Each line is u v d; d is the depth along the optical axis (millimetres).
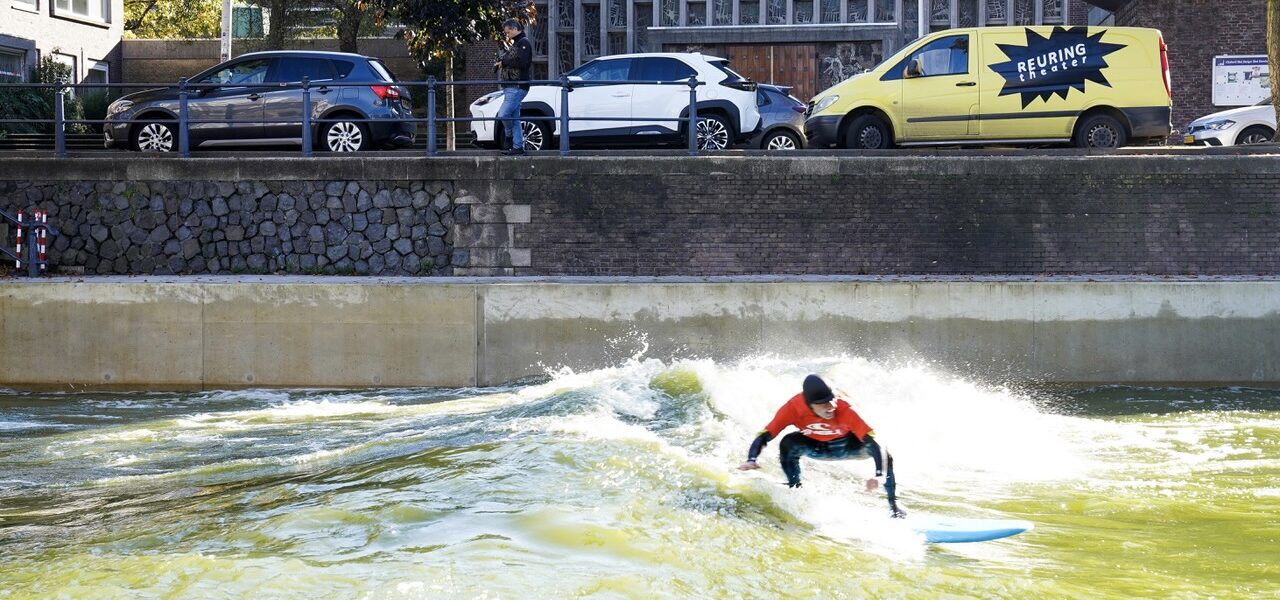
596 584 5797
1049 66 16766
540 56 31344
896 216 16234
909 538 7164
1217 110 23844
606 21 30969
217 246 16594
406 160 16422
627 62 18016
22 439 11617
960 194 16172
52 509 8438
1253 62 23703
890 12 30672
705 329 15008
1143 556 6867
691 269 16344
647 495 7781
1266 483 9094
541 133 18109
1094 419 12406
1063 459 10148
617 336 15031
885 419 11859
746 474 8562
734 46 30406
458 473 8508
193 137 17797
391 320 15031
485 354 15062
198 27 41281
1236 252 16047
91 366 15062
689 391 12570
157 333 15055
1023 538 7270
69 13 28641
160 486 9234
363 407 13430
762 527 7176
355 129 17625
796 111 18156
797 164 16250
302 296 15016
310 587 5723
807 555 6590
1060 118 16750
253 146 18031
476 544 6492
